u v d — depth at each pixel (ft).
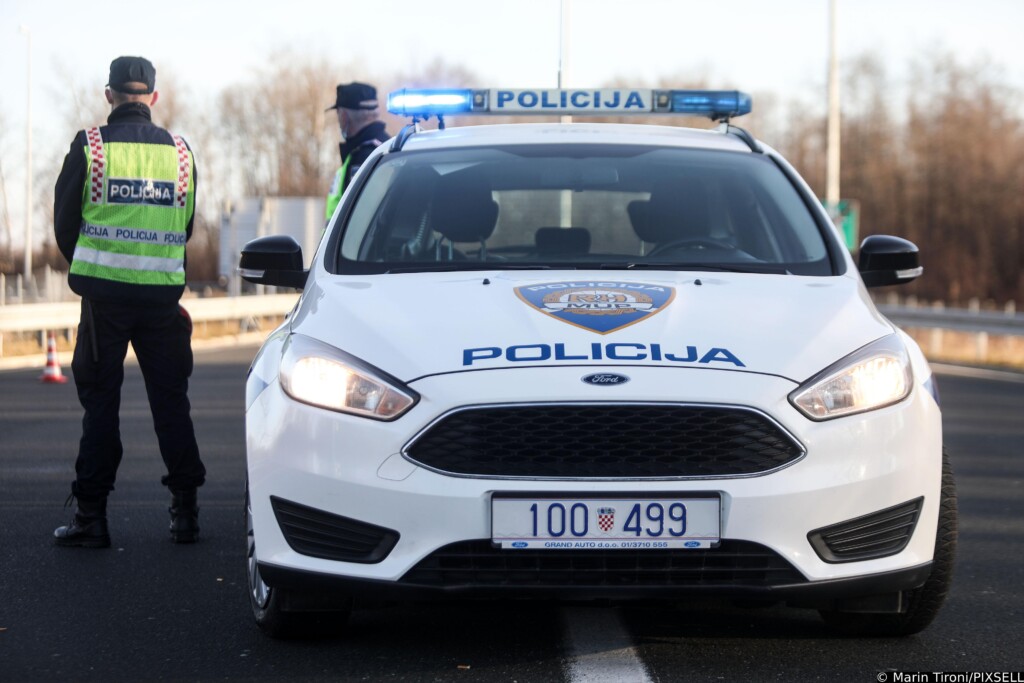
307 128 209.36
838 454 11.93
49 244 153.79
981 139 170.71
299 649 13.20
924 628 13.57
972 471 27.40
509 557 11.73
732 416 11.78
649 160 16.87
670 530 11.64
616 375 11.86
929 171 173.27
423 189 16.17
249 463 12.71
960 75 174.29
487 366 12.01
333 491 11.99
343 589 12.06
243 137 211.20
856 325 13.07
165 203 18.47
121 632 13.88
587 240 15.42
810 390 12.03
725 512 11.64
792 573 11.85
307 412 12.27
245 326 85.35
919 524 12.34
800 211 16.06
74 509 21.35
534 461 11.75
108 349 18.34
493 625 14.17
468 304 13.19
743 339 12.48
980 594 15.88
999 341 84.28
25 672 12.39
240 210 116.26
